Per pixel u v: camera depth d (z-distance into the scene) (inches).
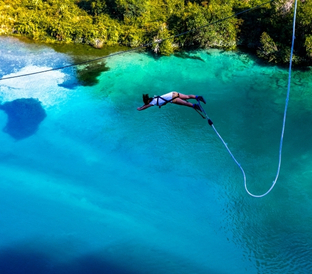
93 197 817.5
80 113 1041.5
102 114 1043.3
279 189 836.6
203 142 964.6
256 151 936.9
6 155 911.0
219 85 1171.3
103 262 684.7
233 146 950.4
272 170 885.2
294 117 1042.7
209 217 779.4
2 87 1104.8
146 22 1387.8
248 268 683.4
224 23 1314.0
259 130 1001.5
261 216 780.6
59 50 1306.6
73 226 753.0
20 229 744.3
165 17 1407.5
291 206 798.5
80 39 1358.3
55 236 732.0
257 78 1202.0
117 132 987.9
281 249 715.4
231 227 760.3
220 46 1348.4
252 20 1338.6
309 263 689.0
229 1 1379.2
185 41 1344.7
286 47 1237.1
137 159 914.1
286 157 919.7
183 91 1137.4
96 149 938.7
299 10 1198.9
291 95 1128.2
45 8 1456.7
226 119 1035.9
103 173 875.4
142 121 1026.7
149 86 1159.0
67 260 686.5
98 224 757.9
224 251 712.4
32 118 1015.6
